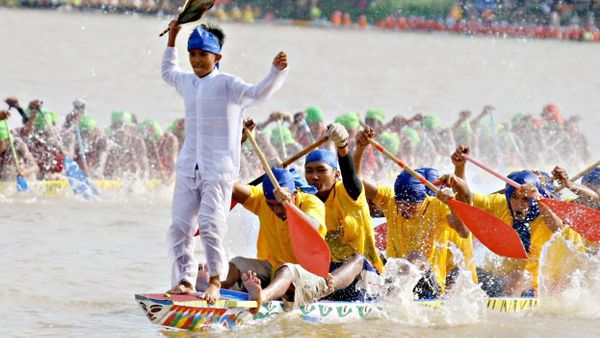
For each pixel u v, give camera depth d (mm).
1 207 23141
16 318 13391
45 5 114438
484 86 63531
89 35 85438
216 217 12398
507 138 34250
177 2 114375
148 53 74312
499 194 15180
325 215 13867
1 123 25453
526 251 14992
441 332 13328
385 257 14781
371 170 28938
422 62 78688
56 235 19812
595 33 95875
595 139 41688
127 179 27859
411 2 109438
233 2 112062
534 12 99188
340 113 47531
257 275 13719
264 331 12922
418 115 32031
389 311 13930
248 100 12273
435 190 13883
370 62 77000
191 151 12492
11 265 16656
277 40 91688
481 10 104562
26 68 58906
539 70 74812
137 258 17859
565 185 15805
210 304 12523
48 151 26375
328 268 12594
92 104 45531
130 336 12602
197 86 12508
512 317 14273
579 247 15203
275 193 12805
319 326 13297
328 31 105562
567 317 14398
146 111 44250
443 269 14406
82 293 14977
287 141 29250
